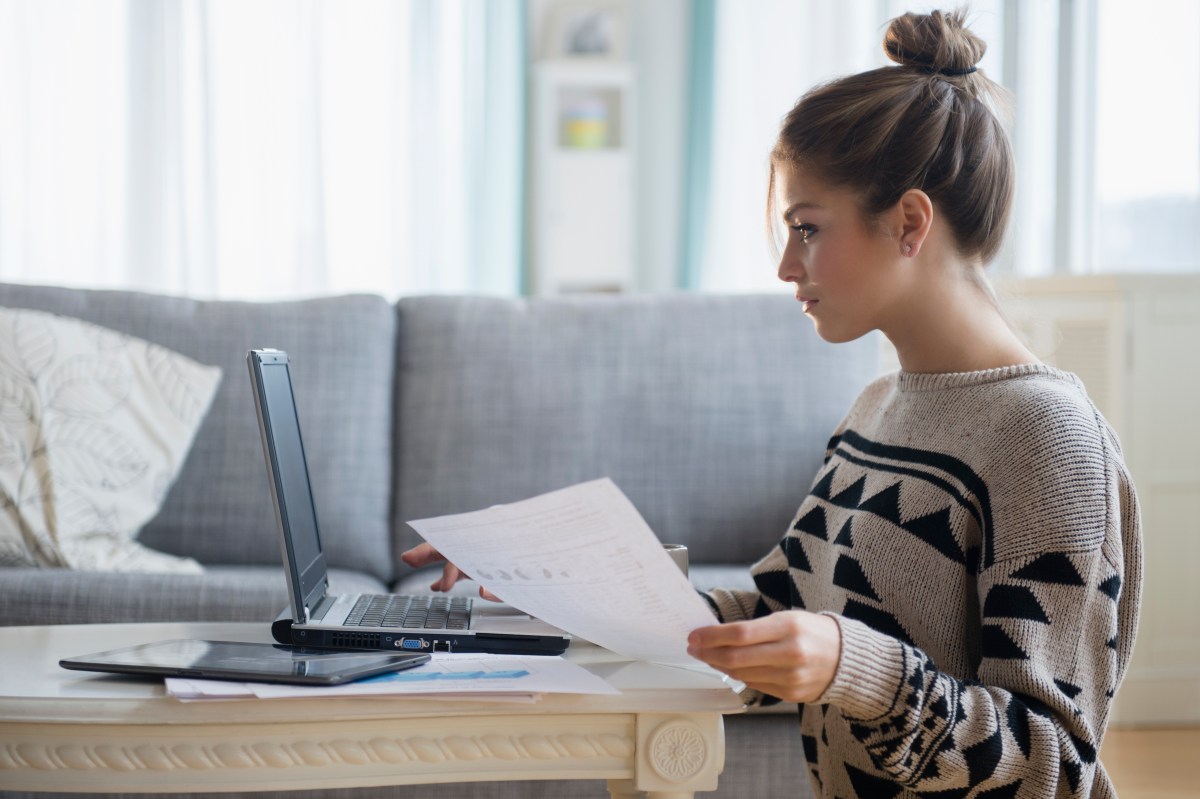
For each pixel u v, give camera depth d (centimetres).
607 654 100
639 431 219
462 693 83
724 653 76
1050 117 330
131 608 172
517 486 217
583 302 230
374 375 225
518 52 458
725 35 460
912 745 81
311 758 83
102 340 215
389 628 100
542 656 98
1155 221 318
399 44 435
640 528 75
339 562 215
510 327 226
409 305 233
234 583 177
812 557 111
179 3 412
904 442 102
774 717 166
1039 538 88
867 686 79
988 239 102
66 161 410
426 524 88
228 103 421
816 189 99
